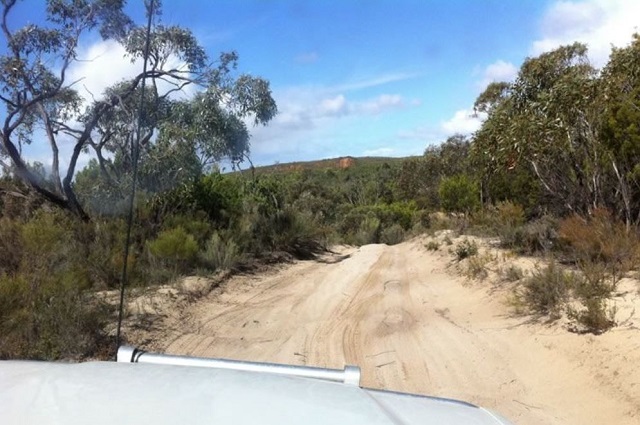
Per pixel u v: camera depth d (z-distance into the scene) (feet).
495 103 69.97
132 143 47.01
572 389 19.98
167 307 33.01
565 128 38.24
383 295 38.96
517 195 54.19
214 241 47.52
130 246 42.55
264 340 28.99
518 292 30.45
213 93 49.80
